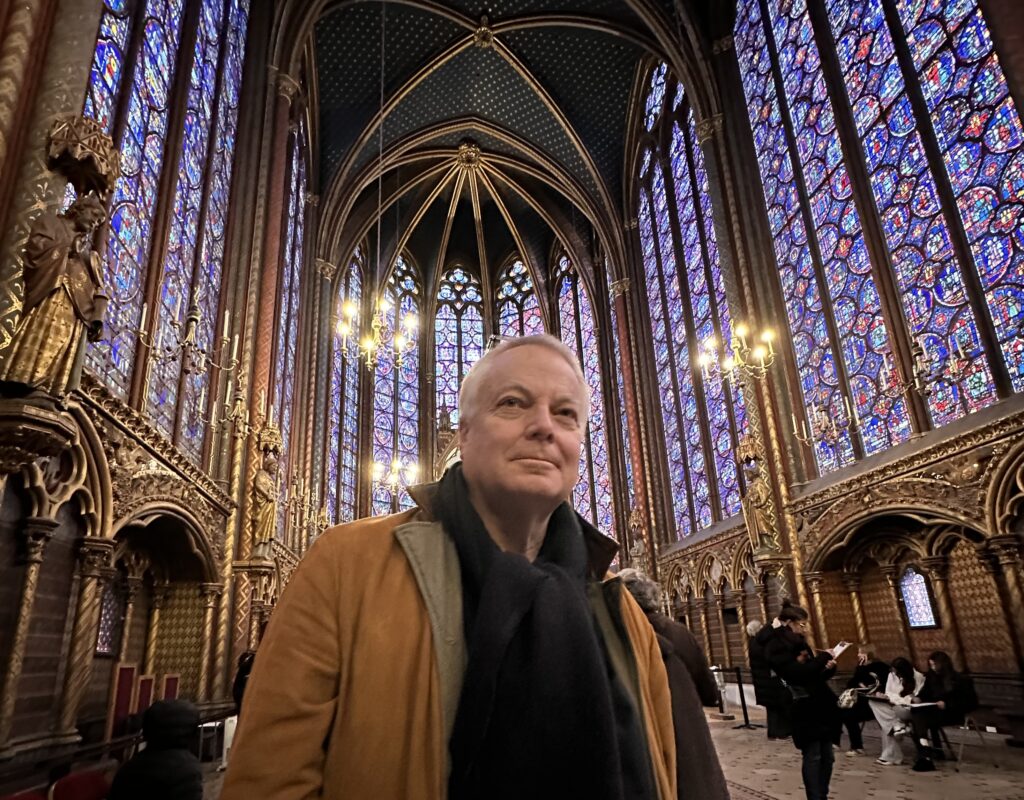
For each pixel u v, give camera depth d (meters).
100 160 4.30
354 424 23.75
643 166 21.19
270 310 11.53
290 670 0.86
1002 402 8.02
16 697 4.79
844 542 10.20
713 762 1.36
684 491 17.31
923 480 8.74
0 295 3.81
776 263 13.12
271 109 12.98
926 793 5.36
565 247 25.53
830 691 4.52
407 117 21.48
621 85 21.08
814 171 12.09
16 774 4.59
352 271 24.75
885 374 10.07
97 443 5.63
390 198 23.97
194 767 2.70
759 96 14.18
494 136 22.97
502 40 19.88
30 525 4.77
